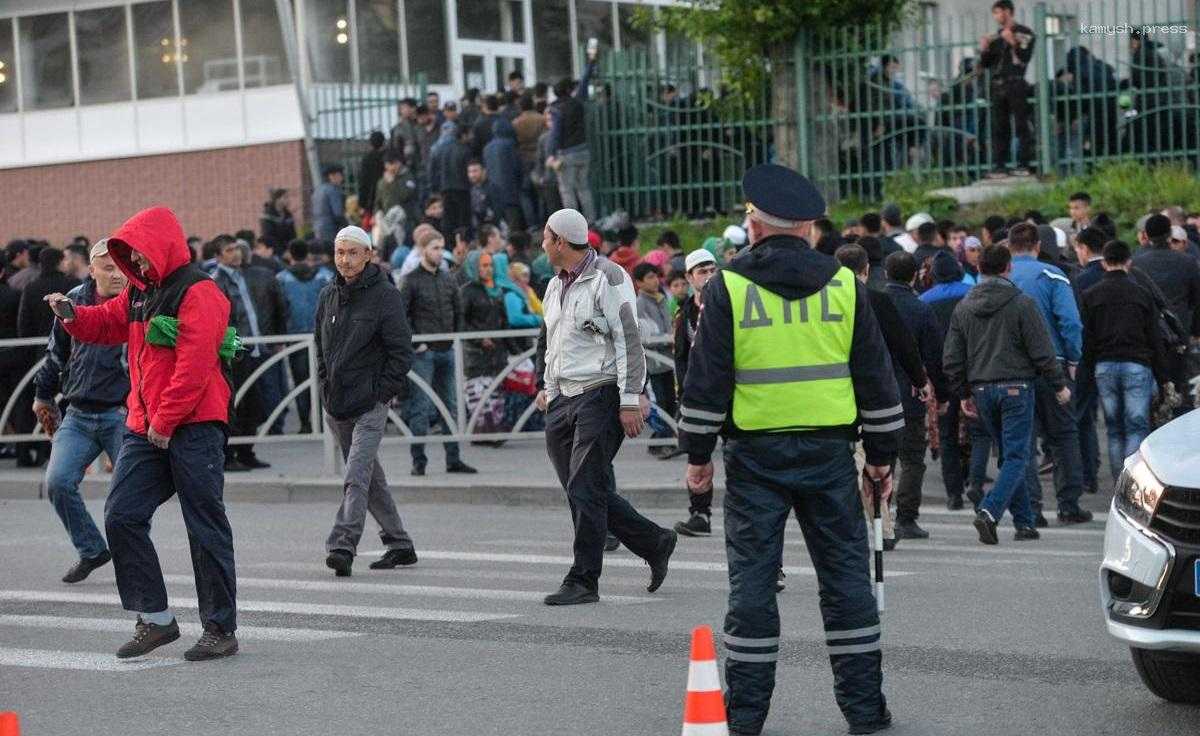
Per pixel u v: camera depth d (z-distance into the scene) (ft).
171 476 32.40
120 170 121.70
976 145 87.25
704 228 90.02
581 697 28.63
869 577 26.05
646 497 56.75
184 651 32.99
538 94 98.63
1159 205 79.61
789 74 90.02
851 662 25.90
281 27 114.83
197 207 119.14
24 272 72.33
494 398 63.21
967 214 83.46
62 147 123.54
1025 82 85.76
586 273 37.91
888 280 47.29
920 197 85.20
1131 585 26.30
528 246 75.92
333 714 27.73
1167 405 54.29
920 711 27.25
